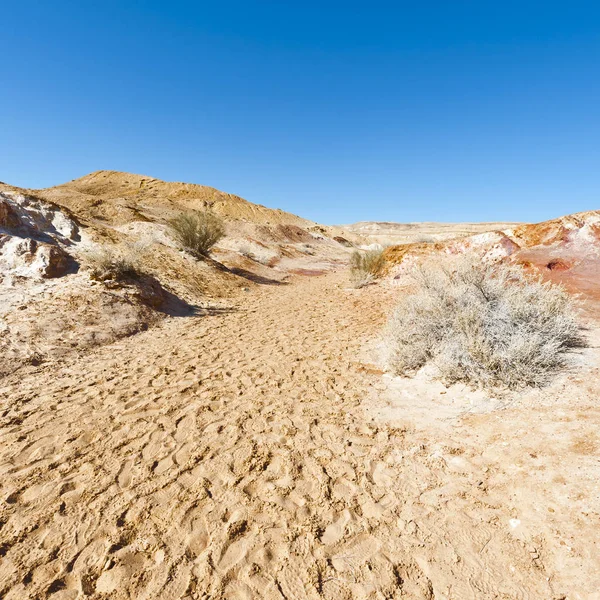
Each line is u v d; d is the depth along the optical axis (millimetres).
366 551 2166
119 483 2760
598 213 7047
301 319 7988
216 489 2699
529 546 2051
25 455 3068
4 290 6426
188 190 56656
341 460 3016
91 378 4637
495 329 3977
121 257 8375
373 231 106062
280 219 56344
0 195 8812
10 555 2160
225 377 4762
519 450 2758
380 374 4719
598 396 3146
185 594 1931
